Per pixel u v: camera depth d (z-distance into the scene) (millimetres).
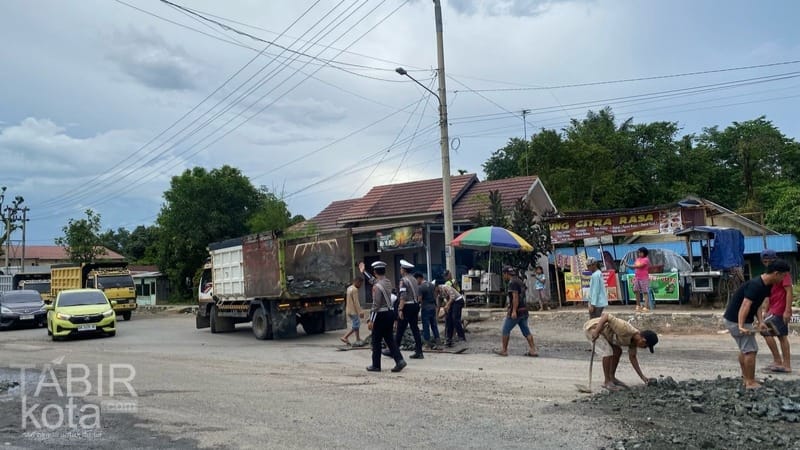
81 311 20562
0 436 7297
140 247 71312
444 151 20328
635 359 8891
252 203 43312
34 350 17250
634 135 47125
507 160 50781
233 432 7133
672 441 6082
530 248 18797
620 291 19484
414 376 10641
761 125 49219
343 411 8023
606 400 8016
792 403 7133
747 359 8211
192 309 36125
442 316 17016
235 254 19891
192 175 42531
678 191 42969
